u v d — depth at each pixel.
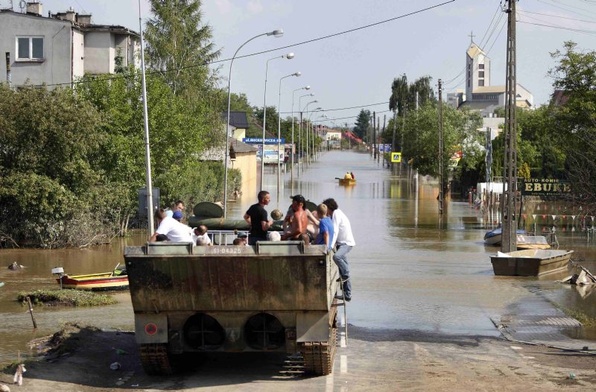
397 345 20.19
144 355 15.46
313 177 129.00
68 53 61.62
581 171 33.69
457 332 22.88
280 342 15.64
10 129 43.84
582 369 17.38
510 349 20.12
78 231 46.28
